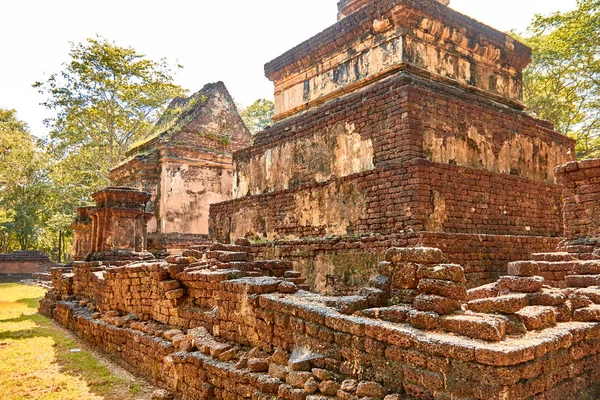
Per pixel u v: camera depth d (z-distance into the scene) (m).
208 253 6.57
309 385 3.79
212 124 19.84
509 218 9.59
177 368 5.50
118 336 7.41
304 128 10.84
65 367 6.84
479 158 9.57
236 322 5.25
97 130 23.53
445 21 9.99
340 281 9.12
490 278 8.46
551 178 11.35
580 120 20.17
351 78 10.62
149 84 22.89
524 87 19.69
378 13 9.80
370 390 3.41
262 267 6.26
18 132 32.25
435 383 3.09
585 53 18.00
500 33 11.05
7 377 6.27
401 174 8.30
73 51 21.52
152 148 19.17
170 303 6.64
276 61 12.68
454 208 8.49
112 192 12.05
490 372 2.81
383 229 8.53
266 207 11.61
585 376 3.54
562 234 10.88
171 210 18.03
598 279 5.11
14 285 22.70
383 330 3.49
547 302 3.88
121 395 5.61
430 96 8.84
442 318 3.35
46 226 34.41
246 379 4.41
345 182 9.43
